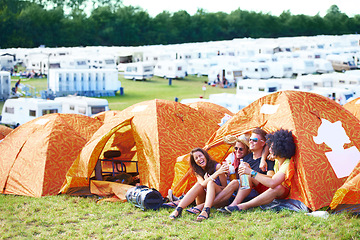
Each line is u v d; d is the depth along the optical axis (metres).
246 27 101.44
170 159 7.89
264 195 6.26
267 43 57.19
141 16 93.31
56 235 5.88
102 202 7.60
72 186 8.39
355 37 62.31
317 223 5.48
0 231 6.19
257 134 6.70
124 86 40.66
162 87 39.72
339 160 6.63
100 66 47.53
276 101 7.34
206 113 12.04
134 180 8.75
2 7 89.44
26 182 8.98
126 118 8.59
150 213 6.55
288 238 5.05
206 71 47.22
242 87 32.41
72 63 44.44
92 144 8.16
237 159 7.05
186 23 96.88
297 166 6.42
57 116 9.91
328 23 104.06
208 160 6.60
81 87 34.09
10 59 49.22
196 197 6.62
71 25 85.88
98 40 88.62
